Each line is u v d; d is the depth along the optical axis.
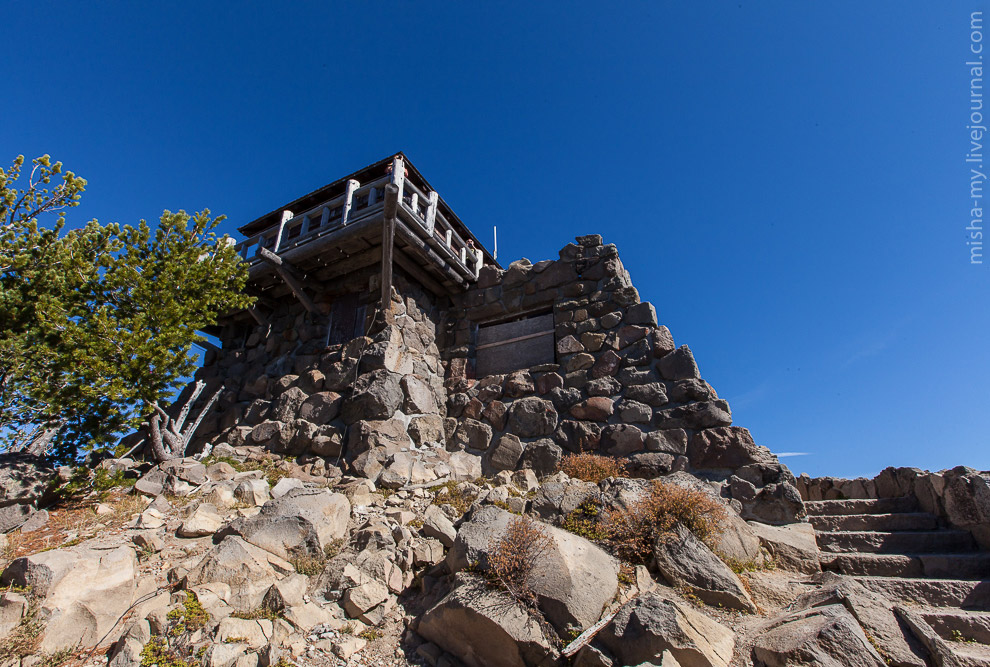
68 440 6.43
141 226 7.18
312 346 9.62
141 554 4.41
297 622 3.62
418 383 8.48
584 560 3.99
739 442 6.53
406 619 3.87
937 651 3.35
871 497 7.00
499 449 7.85
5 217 6.96
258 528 4.56
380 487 6.52
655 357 7.73
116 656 3.24
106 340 6.32
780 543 5.06
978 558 4.58
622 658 3.26
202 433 9.83
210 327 11.52
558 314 8.86
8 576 3.80
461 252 10.09
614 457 7.11
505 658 3.42
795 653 3.21
